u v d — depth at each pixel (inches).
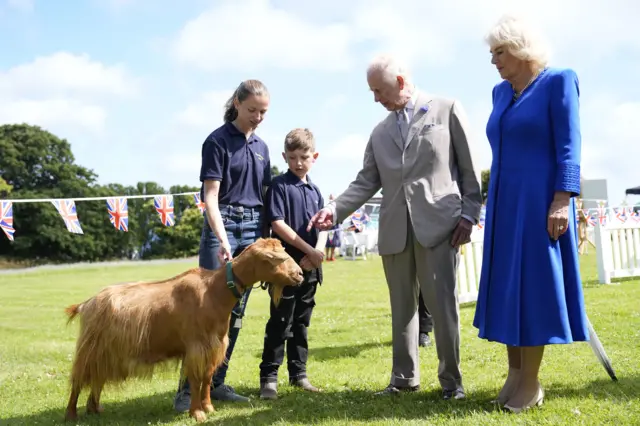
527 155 153.0
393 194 173.0
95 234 2078.0
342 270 790.5
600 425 133.5
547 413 143.6
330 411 160.6
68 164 2206.0
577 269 152.7
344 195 184.7
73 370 163.3
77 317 171.8
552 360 206.2
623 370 185.8
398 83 168.1
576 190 145.5
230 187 181.9
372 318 363.6
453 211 165.3
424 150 167.6
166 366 166.9
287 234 183.9
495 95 168.7
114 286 166.7
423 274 168.6
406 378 175.5
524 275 150.1
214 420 157.8
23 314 446.6
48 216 1979.6
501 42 150.6
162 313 159.3
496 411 149.6
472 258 397.4
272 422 153.9
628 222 472.7
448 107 169.5
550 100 150.7
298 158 190.4
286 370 222.7
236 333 184.5
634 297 356.8
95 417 166.9
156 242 2081.7
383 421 146.3
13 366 253.6
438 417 147.9
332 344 282.0
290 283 163.8
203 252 180.4
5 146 2110.0
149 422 159.3
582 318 150.9
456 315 167.3
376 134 179.9
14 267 1819.6
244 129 184.4
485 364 211.6
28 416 171.5
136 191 2255.2
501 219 156.0
